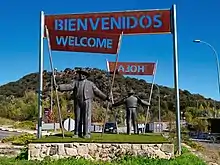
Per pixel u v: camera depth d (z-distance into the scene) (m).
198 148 27.66
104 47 17.09
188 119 73.69
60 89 16.06
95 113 47.59
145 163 13.63
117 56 17.08
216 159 20.78
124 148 14.81
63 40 17.12
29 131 52.31
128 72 25.12
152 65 25.08
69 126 23.06
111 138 15.75
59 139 14.99
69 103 48.41
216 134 50.28
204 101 104.25
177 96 16.95
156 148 14.92
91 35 17.09
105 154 14.70
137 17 17.39
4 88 120.62
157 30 17.27
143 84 48.38
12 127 61.47
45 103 45.03
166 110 80.19
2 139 32.72
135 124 22.86
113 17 17.48
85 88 15.96
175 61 17.09
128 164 13.49
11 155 19.59
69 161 13.46
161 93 86.94
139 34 17.42
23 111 77.38
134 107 22.83
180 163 14.02
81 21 17.47
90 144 14.69
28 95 86.69
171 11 17.20
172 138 26.42
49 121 42.16
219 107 102.25
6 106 82.88
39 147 14.55
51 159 14.12
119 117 49.03
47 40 17.25
